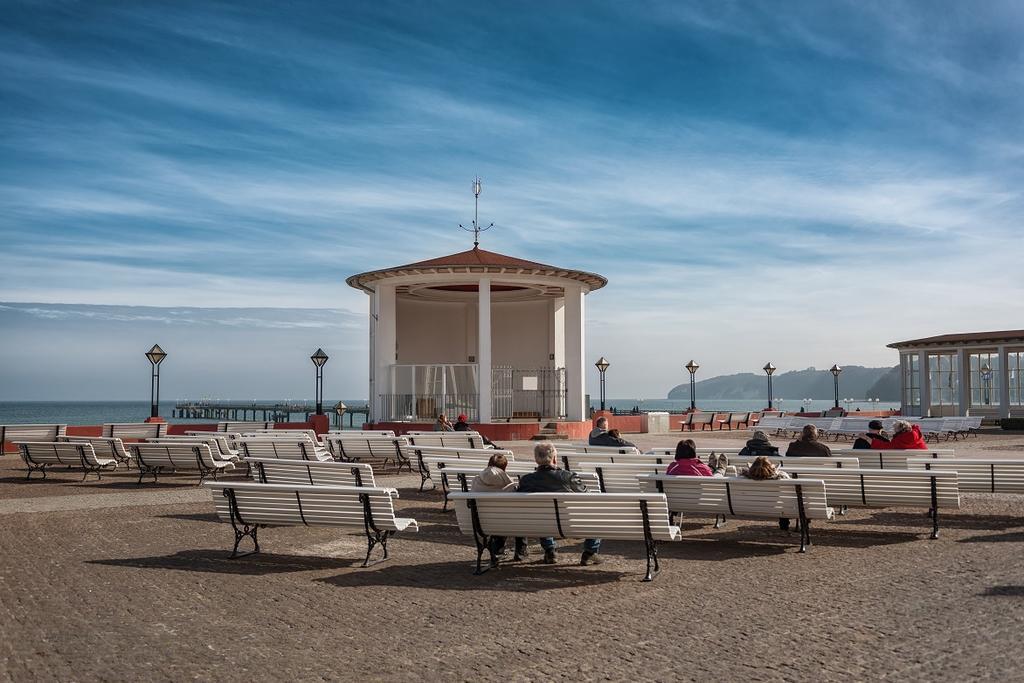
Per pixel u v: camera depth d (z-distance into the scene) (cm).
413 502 1367
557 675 525
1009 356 4150
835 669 529
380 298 3203
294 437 2011
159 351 2817
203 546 968
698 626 634
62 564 863
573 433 3122
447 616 669
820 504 934
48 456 1703
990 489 1195
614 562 883
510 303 3738
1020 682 501
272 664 548
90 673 529
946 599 707
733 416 4219
